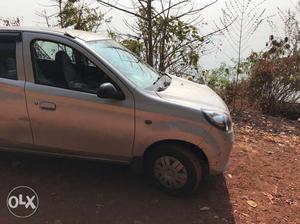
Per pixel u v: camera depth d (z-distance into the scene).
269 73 9.30
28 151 5.10
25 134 4.99
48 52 4.93
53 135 4.92
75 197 4.88
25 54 4.91
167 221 4.55
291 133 8.18
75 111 4.79
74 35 5.04
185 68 9.70
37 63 4.92
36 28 5.11
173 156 4.86
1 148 5.16
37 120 4.89
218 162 4.81
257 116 9.03
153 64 9.53
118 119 4.75
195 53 9.59
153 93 4.82
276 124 8.62
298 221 4.84
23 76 4.91
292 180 5.89
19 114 4.92
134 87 4.74
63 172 5.43
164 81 5.45
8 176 5.25
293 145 7.42
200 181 4.96
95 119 4.77
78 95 4.78
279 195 5.41
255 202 5.16
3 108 4.95
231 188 5.44
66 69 4.89
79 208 4.68
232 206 4.99
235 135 7.65
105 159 4.97
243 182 5.66
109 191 5.05
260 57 9.49
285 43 9.45
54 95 4.81
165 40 9.45
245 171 6.02
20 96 4.88
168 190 5.00
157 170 4.98
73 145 4.93
